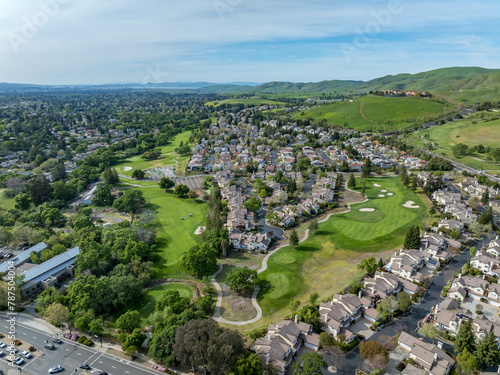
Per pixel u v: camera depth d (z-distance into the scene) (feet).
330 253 452.76
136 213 637.71
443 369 250.57
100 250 428.15
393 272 394.32
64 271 414.62
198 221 594.65
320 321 307.58
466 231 501.56
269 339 286.05
